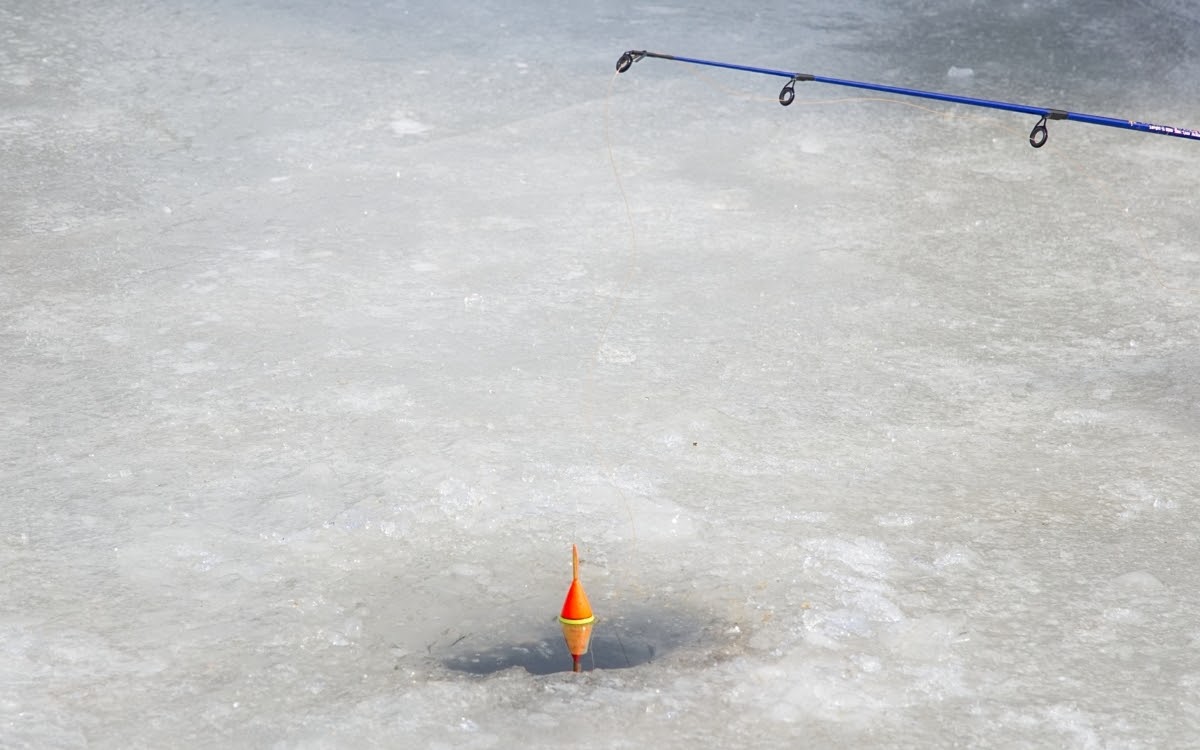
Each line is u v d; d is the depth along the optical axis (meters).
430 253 6.34
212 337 5.39
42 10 10.32
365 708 3.17
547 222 6.78
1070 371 5.20
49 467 4.36
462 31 10.36
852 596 3.67
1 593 3.64
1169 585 3.75
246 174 7.43
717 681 3.28
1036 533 4.02
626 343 5.39
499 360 5.21
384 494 4.19
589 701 3.19
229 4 10.78
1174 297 5.97
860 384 5.06
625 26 10.64
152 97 8.67
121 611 3.57
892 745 3.05
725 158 7.83
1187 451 4.56
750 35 10.47
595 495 4.20
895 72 9.61
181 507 4.12
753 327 5.58
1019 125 8.55
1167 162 7.86
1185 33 10.73
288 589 3.69
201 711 3.17
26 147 7.72
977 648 3.44
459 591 3.71
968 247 6.56
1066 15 11.22
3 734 3.05
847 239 6.64
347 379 5.02
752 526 4.04
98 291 5.85
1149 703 3.22
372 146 7.91
